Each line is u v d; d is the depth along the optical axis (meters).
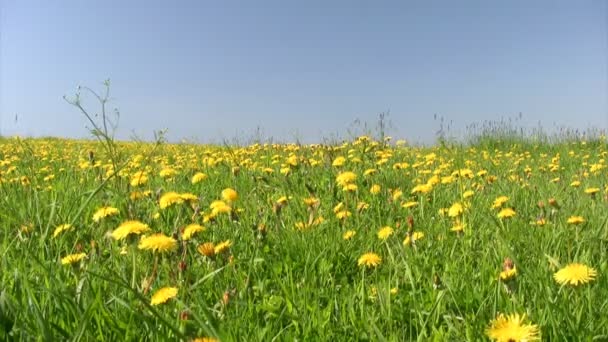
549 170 1.78
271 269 0.70
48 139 4.46
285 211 0.99
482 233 0.81
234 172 1.38
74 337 0.42
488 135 3.21
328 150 1.53
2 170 1.71
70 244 0.77
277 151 2.12
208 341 0.39
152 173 1.48
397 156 1.96
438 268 0.69
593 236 0.76
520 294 0.54
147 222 0.89
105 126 0.90
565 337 0.45
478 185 1.28
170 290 0.48
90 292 0.52
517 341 0.38
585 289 0.53
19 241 0.73
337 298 0.60
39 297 0.54
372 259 0.64
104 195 1.05
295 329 0.52
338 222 0.90
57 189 1.11
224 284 0.62
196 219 0.85
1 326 0.44
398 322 0.54
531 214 1.02
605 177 1.52
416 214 1.02
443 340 0.47
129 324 0.47
